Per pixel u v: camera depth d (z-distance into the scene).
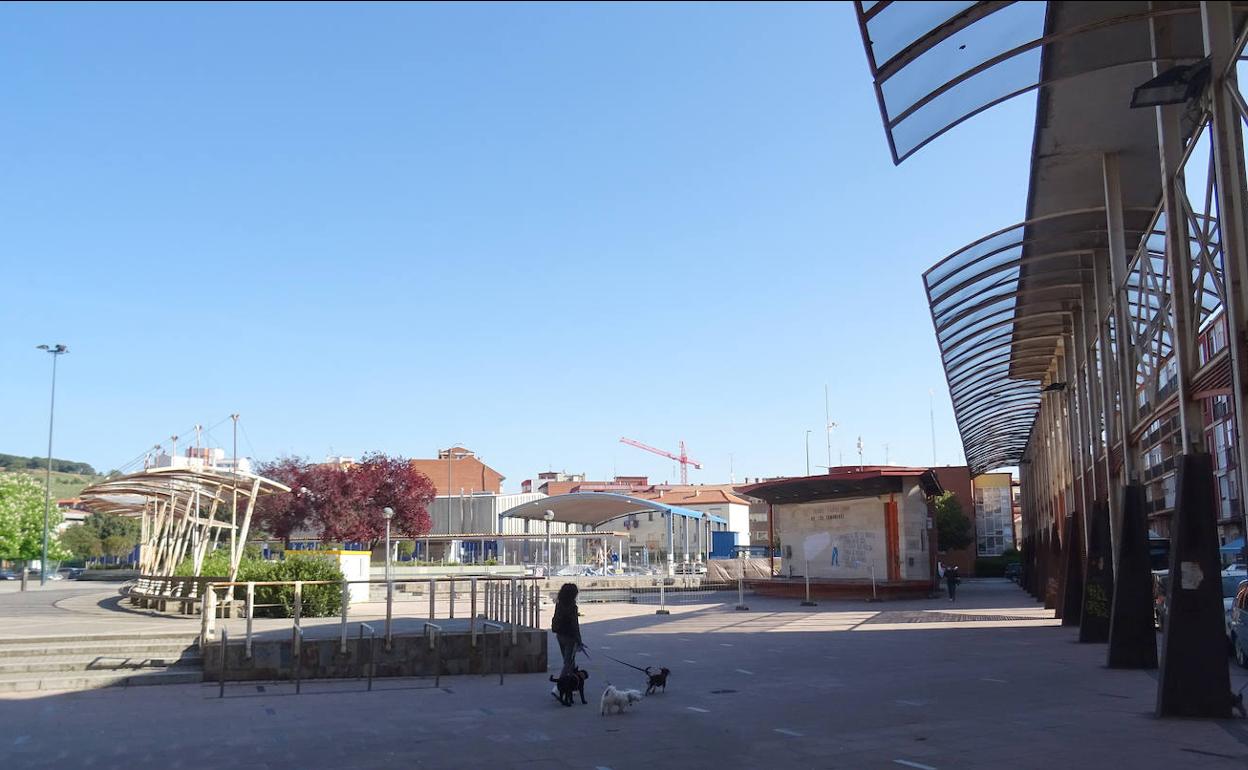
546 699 13.09
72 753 9.27
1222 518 47.12
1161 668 10.91
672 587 50.47
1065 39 9.82
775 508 49.16
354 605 34.47
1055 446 29.97
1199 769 8.07
